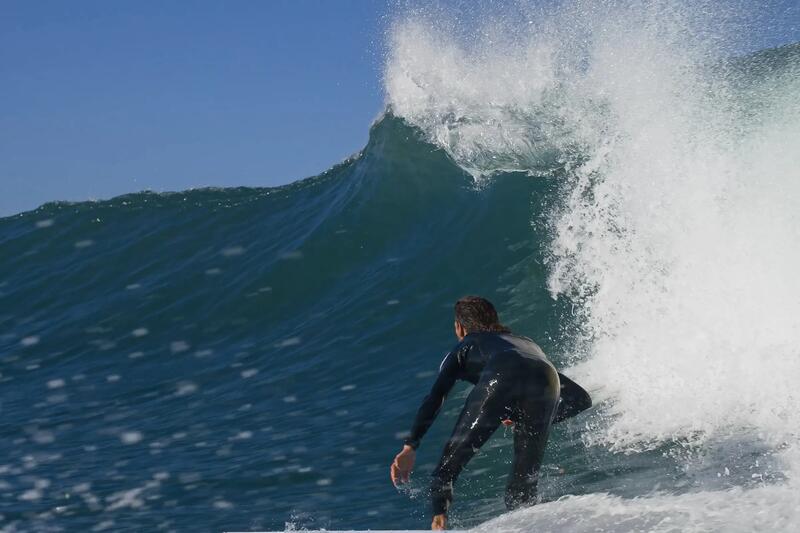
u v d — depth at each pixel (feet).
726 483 42.19
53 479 62.75
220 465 62.95
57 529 51.08
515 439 48.06
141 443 72.69
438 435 64.18
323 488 55.42
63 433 79.25
